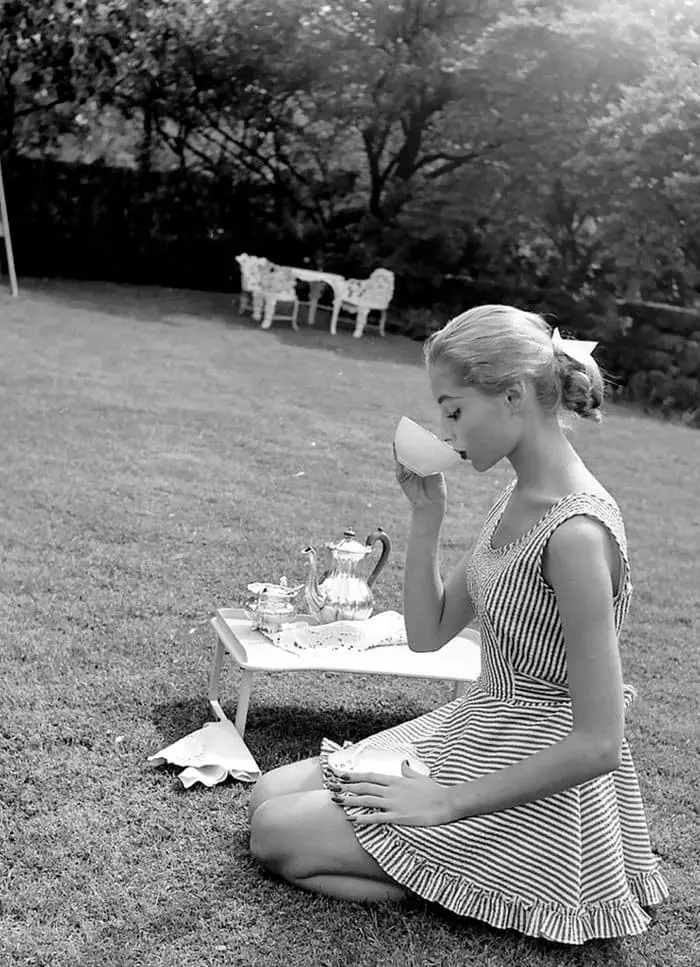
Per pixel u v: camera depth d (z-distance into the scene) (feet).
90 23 52.11
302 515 19.83
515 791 7.57
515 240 50.62
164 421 26.50
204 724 11.27
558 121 47.34
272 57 52.29
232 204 55.21
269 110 54.49
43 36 51.88
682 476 27.94
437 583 9.20
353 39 51.29
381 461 25.18
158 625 13.82
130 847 8.89
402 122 53.83
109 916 8.04
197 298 51.26
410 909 8.30
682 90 41.04
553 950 8.04
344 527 19.33
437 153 54.54
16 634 13.02
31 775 9.85
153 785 9.94
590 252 47.75
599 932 7.99
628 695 8.82
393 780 7.91
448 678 10.89
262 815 8.53
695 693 13.76
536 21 46.32
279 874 8.57
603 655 7.40
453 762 8.19
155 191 54.39
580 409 8.02
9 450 21.94
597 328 43.14
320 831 8.29
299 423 28.30
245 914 8.13
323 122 54.70
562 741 7.50
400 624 12.03
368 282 45.32
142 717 11.28
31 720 10.91
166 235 55.01
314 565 12.19
